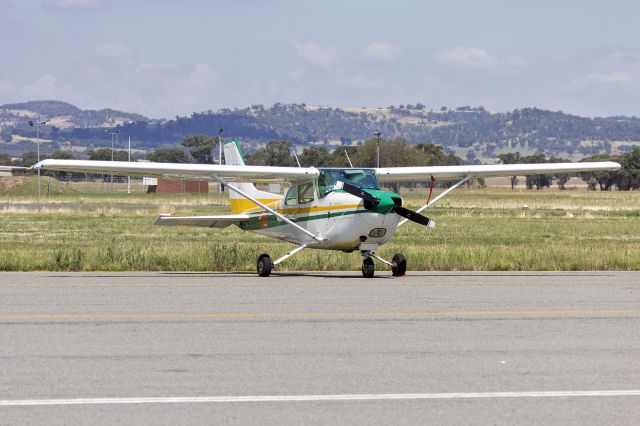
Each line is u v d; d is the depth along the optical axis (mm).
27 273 35062
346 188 34406
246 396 14258
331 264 37812
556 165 39781
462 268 37969
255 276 34500
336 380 15328
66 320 21859
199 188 182500
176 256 39469
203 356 17328
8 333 19859
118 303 25219
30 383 15055
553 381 15273
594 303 25562
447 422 12906
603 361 16906
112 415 13195
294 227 36781
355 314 23047
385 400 14047
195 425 12750
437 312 23469
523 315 22953
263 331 20281
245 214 40031
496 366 16438
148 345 18469
